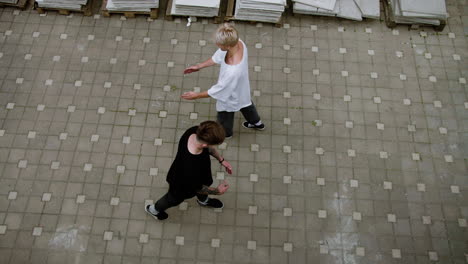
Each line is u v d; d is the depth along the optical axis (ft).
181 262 13.14
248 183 14.46
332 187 14.46
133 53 16.84
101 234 13.42
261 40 17.40
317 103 16.05
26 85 15.92
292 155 14.99
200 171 10.28
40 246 13.12
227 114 13.53
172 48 17.04
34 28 17.21
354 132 15.48
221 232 13.64
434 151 15.17
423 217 14.02
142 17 17.71
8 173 14.23
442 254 13.44
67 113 15.42
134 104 15.72
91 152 14.74
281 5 16.71
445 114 15.92
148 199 14.06
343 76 16.67
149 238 13.44
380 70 16.84
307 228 13.78
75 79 16.14
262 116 15.72
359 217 13.99
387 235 13.71
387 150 15.16
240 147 15.07
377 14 17.51
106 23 17.48
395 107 16.03
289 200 14.20
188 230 13.62
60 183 14.16
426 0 17.06
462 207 14.21
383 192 14.42
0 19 17.33
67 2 17.01
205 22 17.75
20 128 15.05
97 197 13.99
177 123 15.43
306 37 17.53
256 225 13.78
